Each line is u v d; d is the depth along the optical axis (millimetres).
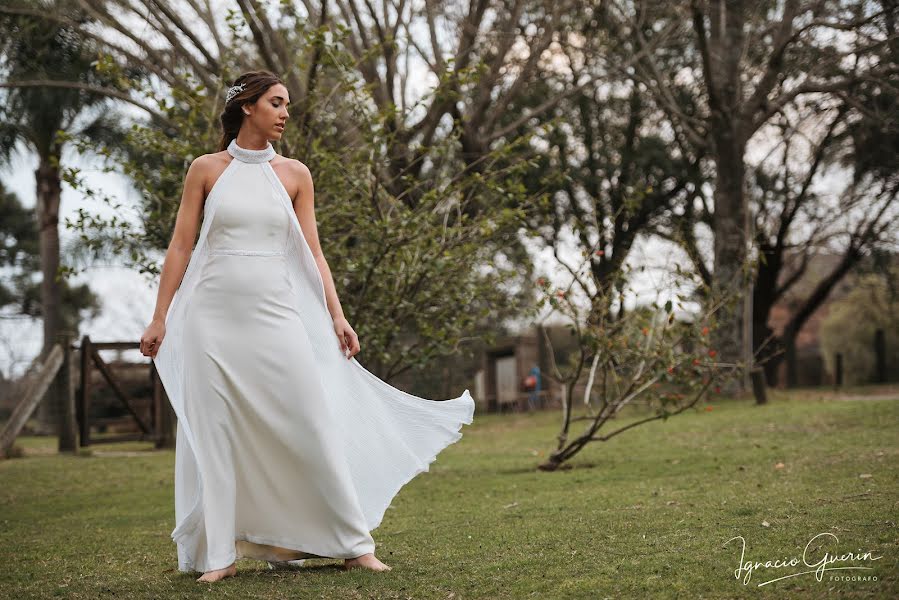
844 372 28297
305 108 7762
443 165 8094
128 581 3535
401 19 14023
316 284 3689
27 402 11172
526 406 21234
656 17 18078
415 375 20250
